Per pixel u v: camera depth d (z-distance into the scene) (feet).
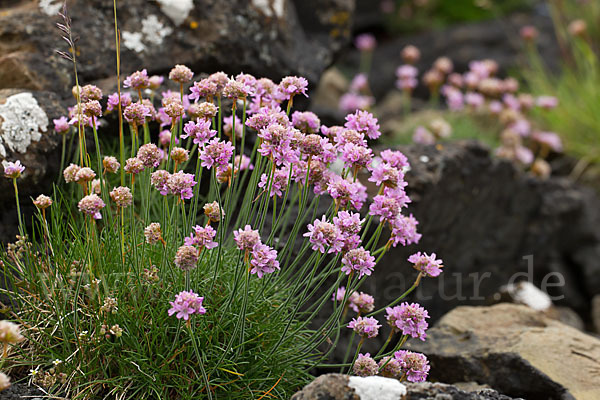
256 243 6.82
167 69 12.37
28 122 9.77
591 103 20.81
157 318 7.79
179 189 7.29
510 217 16.12
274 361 8.26
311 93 14.42
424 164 13.23
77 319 7.93
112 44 12.03
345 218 7.36
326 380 6.88
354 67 28.86
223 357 7.59
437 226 13.52
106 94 11.13
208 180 11.43
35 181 9.73
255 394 8.00
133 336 7.68
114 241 8.43
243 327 7.37
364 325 7.91
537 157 20.68
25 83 11.03
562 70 24.58
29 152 9.68
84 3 12.08
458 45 28.35
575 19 26.21
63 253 8.52
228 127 9.55
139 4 12.45
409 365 7.80
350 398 6.77
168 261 7.84
